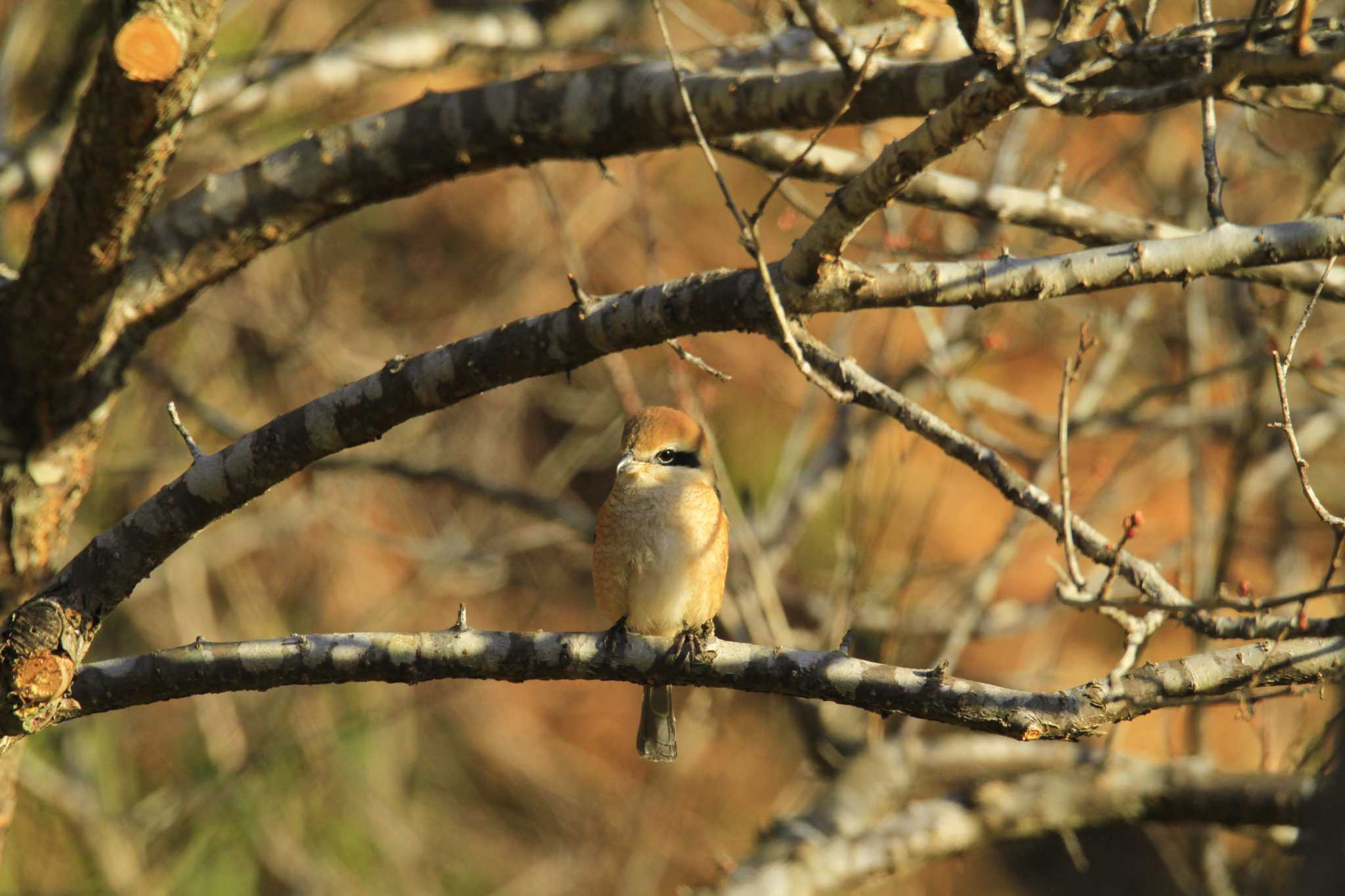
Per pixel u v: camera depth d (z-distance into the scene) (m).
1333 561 5.49
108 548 6.02
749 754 18.03
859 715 11.40
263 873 16.80
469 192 18.45
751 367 17.80
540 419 19.19
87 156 6.25
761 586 10.20
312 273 16.77
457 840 18.62
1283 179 12.69
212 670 5.84
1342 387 10.60
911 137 5.04
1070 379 6.18
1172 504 16.50
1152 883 17.91
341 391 6.16
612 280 17.22
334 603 17.91
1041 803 9.67
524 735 19.80
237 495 6.10
